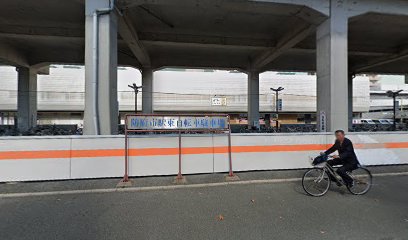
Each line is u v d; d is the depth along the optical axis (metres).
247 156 7.91
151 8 13.12
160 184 6.65
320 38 11.62
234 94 42.12
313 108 43.44
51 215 4.69
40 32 15.66
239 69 23.91
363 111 44.94
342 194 5.84
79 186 6.48
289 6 10.61
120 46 18.95
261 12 11.21
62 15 13.98
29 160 6.86
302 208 4.98
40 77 37.91
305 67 24.25
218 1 10.20
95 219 4.50
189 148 7.62
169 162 7.50
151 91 22.33
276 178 7.18
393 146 8.77
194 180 7.02
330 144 8.42
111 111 9.81
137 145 7.35
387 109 61.62
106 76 9.64
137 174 7.32
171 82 41.09
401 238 3.77
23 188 6.31
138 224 4.29
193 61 22.78
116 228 4.14
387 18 11.65
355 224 4.25
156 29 16.09
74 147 7.07
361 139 8.56
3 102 37.16
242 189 6.27
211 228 4.13
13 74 37.38
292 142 8.21
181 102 41.09
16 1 12.39
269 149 8.05
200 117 7.60
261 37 17.48
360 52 19.28
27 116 21.16
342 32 10.96
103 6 9.71
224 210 4.90
